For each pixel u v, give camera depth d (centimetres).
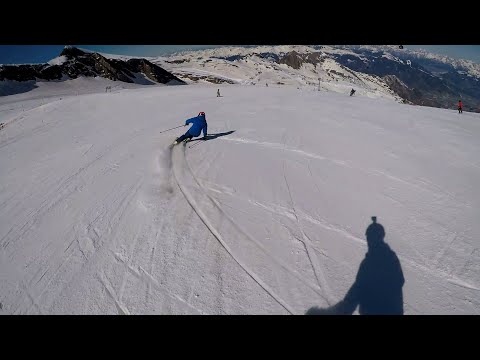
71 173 810
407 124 1315
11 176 840
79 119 1563
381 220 547
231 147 934
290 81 18600
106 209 594
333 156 860
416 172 761
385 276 416
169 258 447
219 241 481
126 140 1101
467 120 1498
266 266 430
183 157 846
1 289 413
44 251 486
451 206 599
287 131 1130
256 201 600
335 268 429
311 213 563
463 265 437
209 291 389
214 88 3653
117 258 454
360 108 1736
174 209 570
